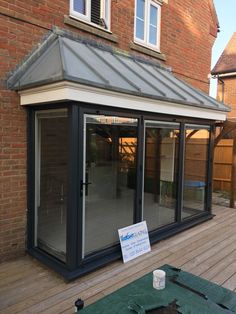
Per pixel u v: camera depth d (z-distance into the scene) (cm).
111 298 213
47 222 396
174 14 646
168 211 521
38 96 348
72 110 331
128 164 428
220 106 575
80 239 355
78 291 320
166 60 633
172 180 518
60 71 310
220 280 352
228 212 681
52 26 417
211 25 773
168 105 455
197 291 223
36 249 404
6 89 371
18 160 390
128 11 540
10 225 388
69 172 341
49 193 389
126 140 417
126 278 351
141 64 548
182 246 458
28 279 344
